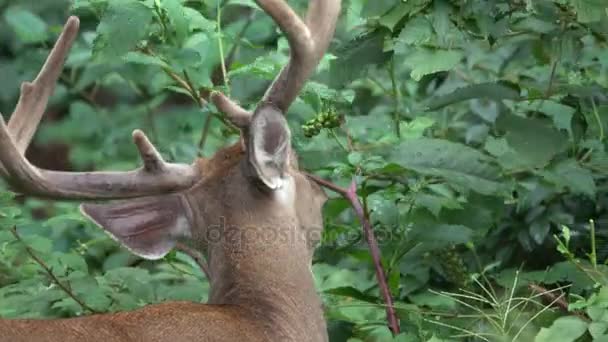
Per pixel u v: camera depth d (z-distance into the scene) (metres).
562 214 12.82
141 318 9.81
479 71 14.13
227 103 10.32
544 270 12.76
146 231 10.65
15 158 10.17
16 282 12.27
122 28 11.83
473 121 13.90
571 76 12.80
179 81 12.38
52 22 16.19
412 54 12.14
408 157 11.83
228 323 10.10
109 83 16.05
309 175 11.79
